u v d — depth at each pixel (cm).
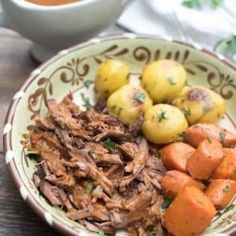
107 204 58
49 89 67
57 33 71
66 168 60
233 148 64
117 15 73
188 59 71
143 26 80
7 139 59
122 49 71
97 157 60
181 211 55
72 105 66
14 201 60
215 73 70
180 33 79
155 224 57
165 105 65
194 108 65
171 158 61
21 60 74
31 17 69
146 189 59
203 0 80
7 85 71
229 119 68
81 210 57
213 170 60
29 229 58
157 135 64
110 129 63
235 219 57
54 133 62
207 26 78
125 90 66
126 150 61
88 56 70
